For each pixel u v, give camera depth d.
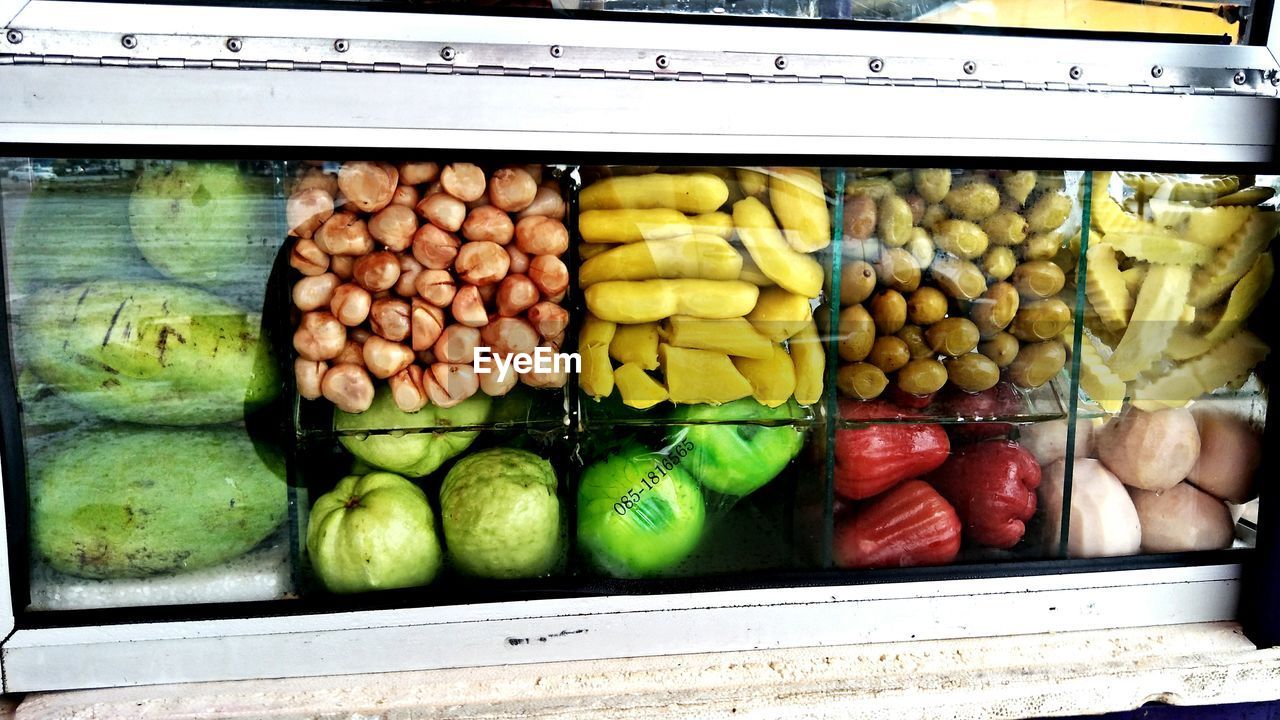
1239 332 0.90
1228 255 0.88
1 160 0.72
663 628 0.85
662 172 0.80
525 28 0.75
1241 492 0.93
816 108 0.79
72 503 0.80
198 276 0.78
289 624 0.80
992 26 0.81
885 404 0.87
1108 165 0.84
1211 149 0.85
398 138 0.75
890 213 0.82
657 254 0.81
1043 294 0.85
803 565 0.90
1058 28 0.82
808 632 0.87
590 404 0.83
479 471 0.84
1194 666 0.86
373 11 0.73
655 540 0.87
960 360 0.86
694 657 0.86
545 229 0.79
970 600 0.89
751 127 0.79
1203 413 0.93
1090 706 0.85
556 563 0.87
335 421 0.80
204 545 0.82
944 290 0.84
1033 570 0.90
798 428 0.87
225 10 0.72
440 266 0.78
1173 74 0.83
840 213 0.82
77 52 0.70
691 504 0.88
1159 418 0.91
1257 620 0.90
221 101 0.72
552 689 0.81
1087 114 0.83
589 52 0.76
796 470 0.89
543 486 0.84
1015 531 0.91
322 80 0.73
